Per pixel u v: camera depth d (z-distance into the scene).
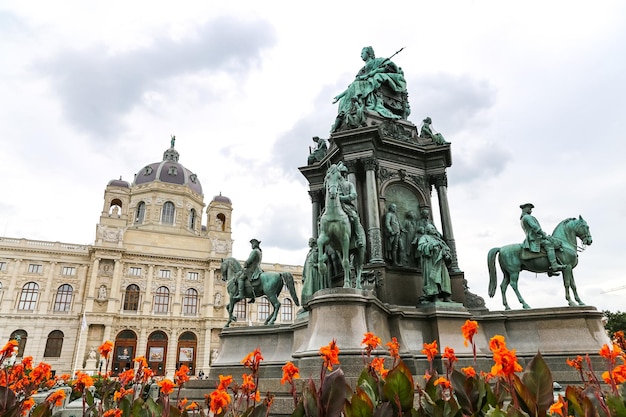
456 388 3.03
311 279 11.69
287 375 3.16
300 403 2.83
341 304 8.68
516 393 2.58
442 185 14.12
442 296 11.37
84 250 66.31
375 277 11.45
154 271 66.88
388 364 8.09
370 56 17.03
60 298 63.09
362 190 13.19
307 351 8.20
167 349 63.25
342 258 9.88
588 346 10.15
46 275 63.34
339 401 2.69
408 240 12.98
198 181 88.25
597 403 2.76
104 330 60.53
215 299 68.38
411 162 14.27
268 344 11.72
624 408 2.50
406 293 12.12
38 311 61.06
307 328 9.98
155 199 74.44
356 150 13.32
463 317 10.88
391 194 13.55
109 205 69.44
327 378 2.78
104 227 65.81
